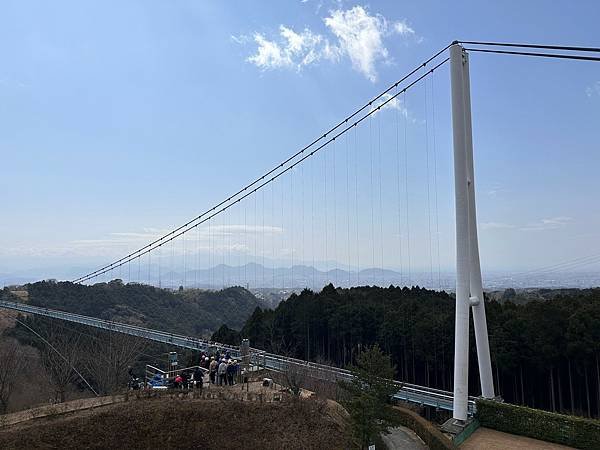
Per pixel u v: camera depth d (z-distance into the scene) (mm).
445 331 50438
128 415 23297
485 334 32500
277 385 29781
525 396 46875
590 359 42281
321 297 63500
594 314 42750
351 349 57438
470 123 33125
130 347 41938
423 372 54250
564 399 45000
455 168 31641
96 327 60438
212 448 22453
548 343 43625
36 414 23156
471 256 32844
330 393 31750
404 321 54531
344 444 23062
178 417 23578
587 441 25344
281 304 66375
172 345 57750
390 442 25719
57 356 41594
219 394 25734
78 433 21922
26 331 64438
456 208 31406
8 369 35500
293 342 60750
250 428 23578
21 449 20500
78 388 40875
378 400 23031
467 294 30484
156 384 31438
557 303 47438
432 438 24500
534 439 27375
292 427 23875
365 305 59125
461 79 32281
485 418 29688
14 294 89562
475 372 49250
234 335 63156
